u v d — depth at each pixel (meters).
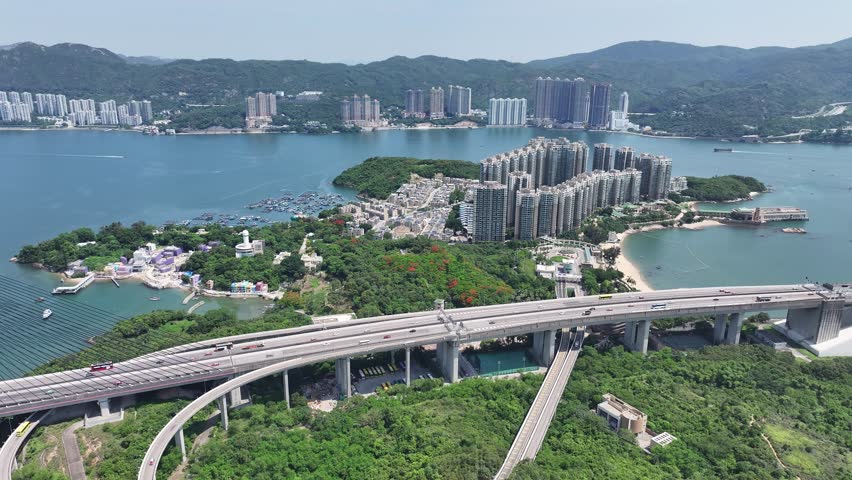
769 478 192.12
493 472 194.00
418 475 192.38
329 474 195.75
